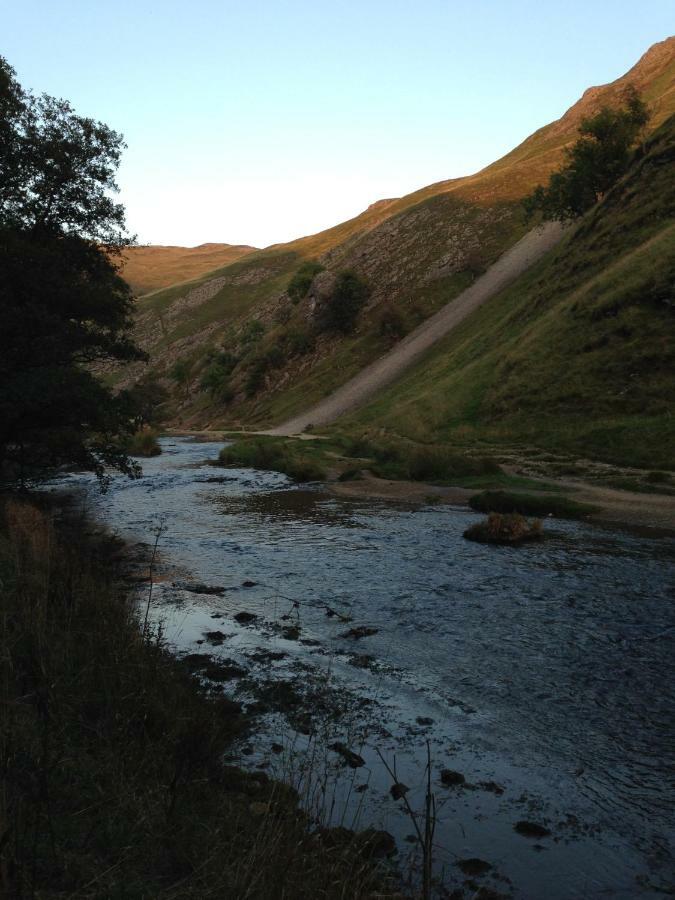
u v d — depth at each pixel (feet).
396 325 309.63
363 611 30.96
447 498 68.59
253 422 292.61
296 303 449.06
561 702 21.02
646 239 151.64
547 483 72.79
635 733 18.90
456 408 137.28
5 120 60.54
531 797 15.62
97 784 12.12
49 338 58.29
